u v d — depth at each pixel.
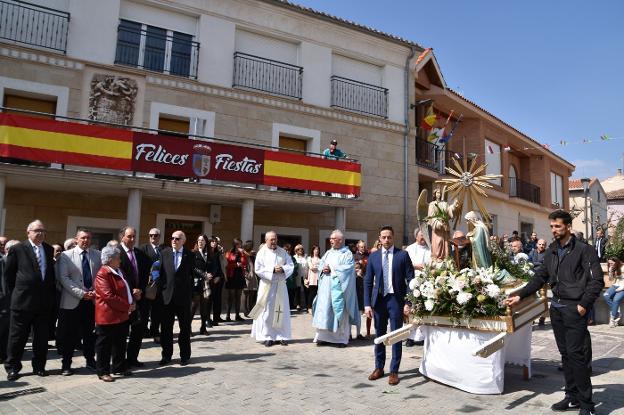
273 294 8.30
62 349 6.07
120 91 12.43
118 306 5.81
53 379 5.85
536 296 6.20
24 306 5.82
